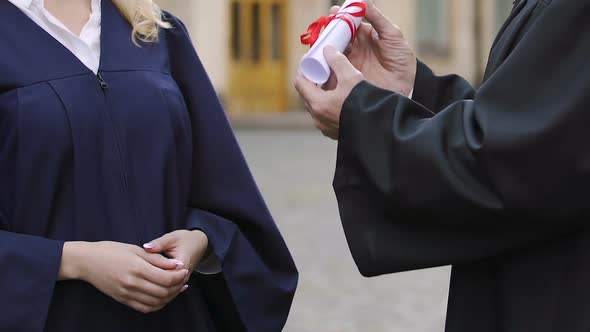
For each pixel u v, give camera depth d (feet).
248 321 8.24
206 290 8.45
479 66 84.48
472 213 5.98
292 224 27.84
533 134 5.67
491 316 6.50
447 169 5.94
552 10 5.82
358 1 7.23
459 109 6.13
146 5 8.05
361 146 6.28
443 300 19.27
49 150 7.22
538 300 6.10
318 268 21.98
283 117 74.33
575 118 5.64
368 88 6.44
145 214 7.55
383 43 7.79
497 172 5.80
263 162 45.88
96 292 7.47
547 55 5.81
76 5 7.83
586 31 5.74
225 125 8.56
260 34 79.92
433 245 6.27
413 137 6.10
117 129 7.51
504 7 84.53
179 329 8.04
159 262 7.29
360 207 6.47
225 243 8.13
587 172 5.67
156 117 7.68
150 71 7.86
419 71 7.88
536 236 6.02
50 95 7.27
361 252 6.44
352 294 19.69
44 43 7.43
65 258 7.14
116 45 7.77
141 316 7.72
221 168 8.46
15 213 7.23
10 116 7.18
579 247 5.97
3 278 6.97
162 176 7.65
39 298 7.01
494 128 5.80
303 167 43.65
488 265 6.54
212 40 76.48
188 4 76.28
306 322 17.54
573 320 5.91
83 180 7.36
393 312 18.30
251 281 8.29
